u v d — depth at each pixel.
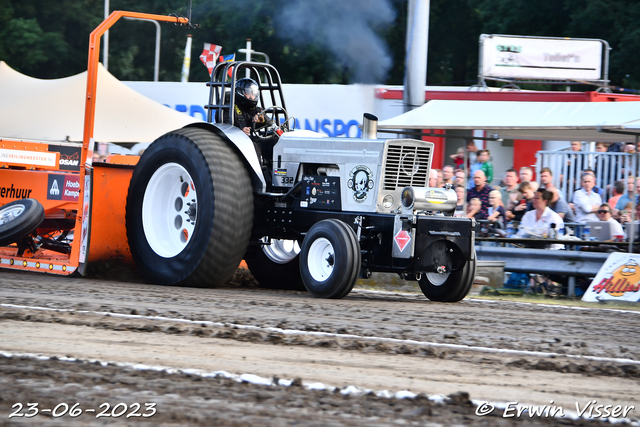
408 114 35.06
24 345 13.77
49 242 29.53
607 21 81.50
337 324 17.47
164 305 19.94
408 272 23.67
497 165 49.50
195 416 9.49
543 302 27.20
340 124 52.22
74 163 33.75
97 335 14.97
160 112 47.12
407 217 23.19
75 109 45.06
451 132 42.12
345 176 25.03
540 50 58.12
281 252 29.89
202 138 26.03
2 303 19.00
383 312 20.39
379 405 10.36
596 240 32.44
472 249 24.08
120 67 108.44
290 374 12.13
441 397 10.82
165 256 26.39
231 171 25.47
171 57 108.25
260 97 28.20
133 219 27.23
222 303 20.89
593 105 32.16
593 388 11.95
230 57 33.34
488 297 28.52
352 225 24.45
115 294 22.17
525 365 13.42
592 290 29.03
